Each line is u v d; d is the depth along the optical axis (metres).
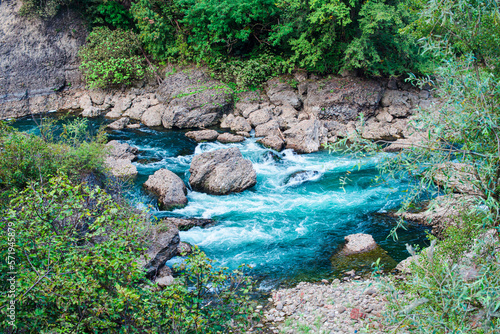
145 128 22.16
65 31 25.75
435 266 4.68
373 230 11.73
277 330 7.55
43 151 9.70
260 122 21.50
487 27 4.32
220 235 11.63
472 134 4.08
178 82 23.59
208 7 22.86
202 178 14.62
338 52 22.25
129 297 4.51
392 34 20.81
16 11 24.55
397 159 4.28
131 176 15.33
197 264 5.34
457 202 4.39
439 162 4.19
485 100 3.89
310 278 9.45
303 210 13.23
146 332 4.88
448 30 4.41
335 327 7.39
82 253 4.97
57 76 25.56
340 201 13.78
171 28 25.34
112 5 25.48
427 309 4.36
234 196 14.39
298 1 20.86
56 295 4.32
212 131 20.62
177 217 12.65
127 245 5.25
